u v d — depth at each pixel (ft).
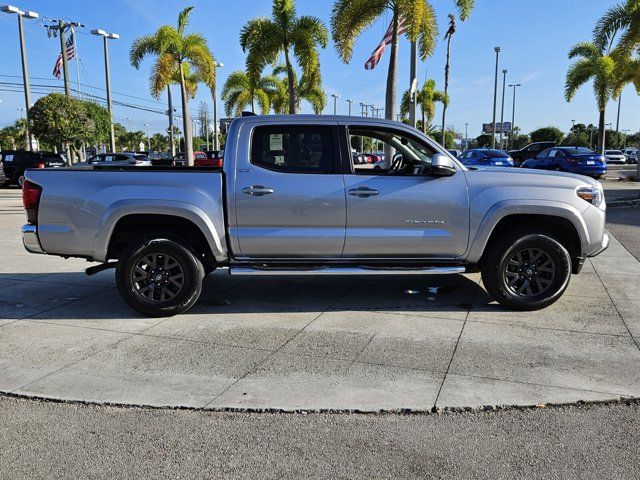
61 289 22.58
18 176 81.87
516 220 18.83
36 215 17.93
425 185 17.94
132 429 11.27
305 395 12.64
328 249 18.20
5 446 10.68
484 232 18.08
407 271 18.21
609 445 10.53
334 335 16.66
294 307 19.67
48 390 13.00
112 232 17.83
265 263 18.52
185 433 11.11
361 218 17.87
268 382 13.35
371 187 17.79
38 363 14.64
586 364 14.24
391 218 17.92
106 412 11.99
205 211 17.69
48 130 98.02
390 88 49.90
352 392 12.77
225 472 9.78
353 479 9.55
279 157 18.02
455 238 18.16
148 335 16.84
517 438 10.80
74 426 11.41
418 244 18.17
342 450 10.44
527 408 11.99
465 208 18.01
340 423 11.43
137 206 17.53
